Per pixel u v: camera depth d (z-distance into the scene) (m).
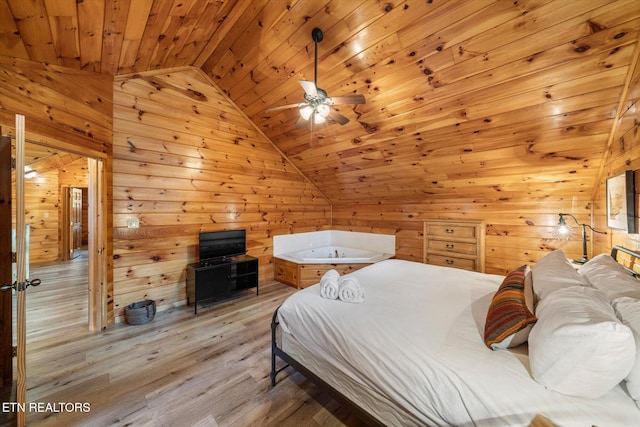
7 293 1.87
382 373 1.24
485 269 3.58
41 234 5.80
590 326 0.86
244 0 2.09
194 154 3.45
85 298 3.65
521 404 0.91
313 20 2.08
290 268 4.24
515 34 1.72
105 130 2.70
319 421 1.61
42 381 1.94
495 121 2.38
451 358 1.14
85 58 2.24
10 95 1.86
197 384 1.93
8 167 1.87
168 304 3.29
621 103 1.85
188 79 3.34
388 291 2.01
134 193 2.97
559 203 3.02
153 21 2.00
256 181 4.20
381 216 4.80
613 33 1.53
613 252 2.04
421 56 2.08
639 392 0.85
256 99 3.43
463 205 3.79
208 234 3.42
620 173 1.91
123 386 1.89
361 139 3.36
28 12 1.52
